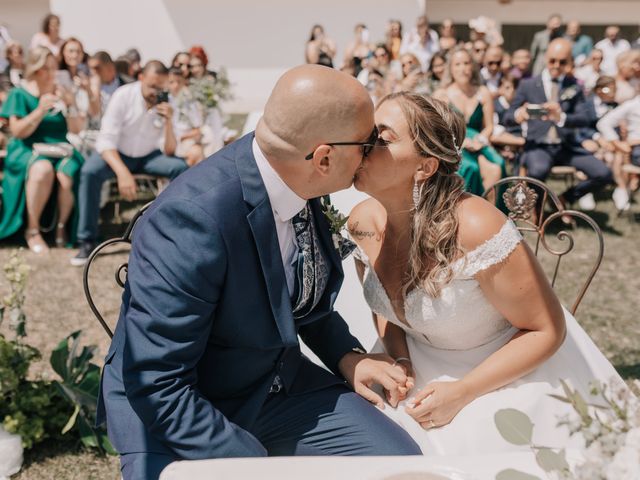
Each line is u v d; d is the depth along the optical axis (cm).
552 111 652
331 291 202
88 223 552
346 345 222
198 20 1308
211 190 172
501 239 193
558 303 203
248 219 173
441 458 135
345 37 1324
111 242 246
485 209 197
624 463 101
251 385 196
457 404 197
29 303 473
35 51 571
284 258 190
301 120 164
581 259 571
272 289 180
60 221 584
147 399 168
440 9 1541
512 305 198
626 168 666
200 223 167
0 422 297
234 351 189
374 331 279
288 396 210
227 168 177
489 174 582
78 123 655
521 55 814
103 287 505
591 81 1014
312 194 178
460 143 197
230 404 195
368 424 200
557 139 653
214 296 173
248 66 1338
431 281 200
